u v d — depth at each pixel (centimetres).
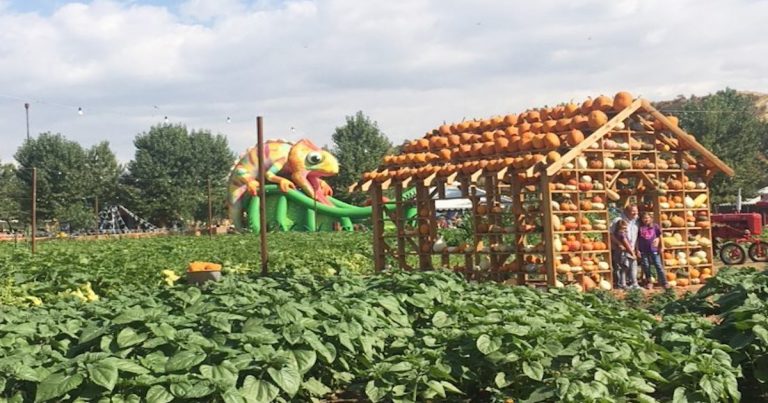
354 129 7944
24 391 700
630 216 1841
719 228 2617
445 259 2025
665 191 1897
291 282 1205
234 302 955
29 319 897
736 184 6066
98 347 800
